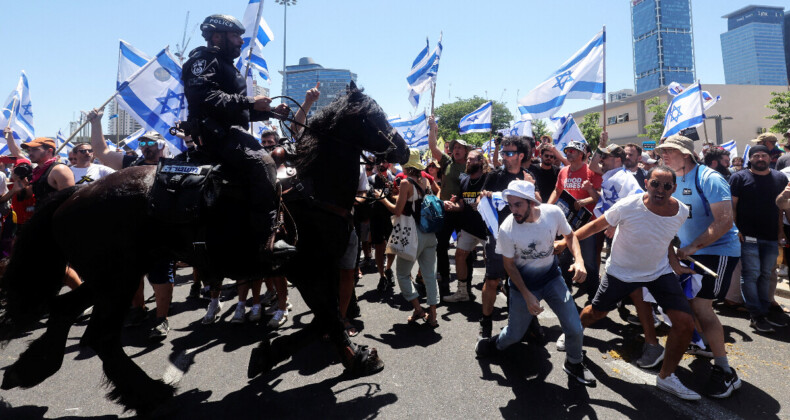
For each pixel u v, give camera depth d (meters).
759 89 48.00
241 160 2.97
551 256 3.47
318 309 3.37
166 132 5.59
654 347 3.70
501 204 4.16
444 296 5.67
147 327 4.86
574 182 5.46
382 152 3.50
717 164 6.31
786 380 3.40
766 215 4.45
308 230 3.30
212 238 2.97
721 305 5.22
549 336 4.39
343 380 3.54
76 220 2.96
